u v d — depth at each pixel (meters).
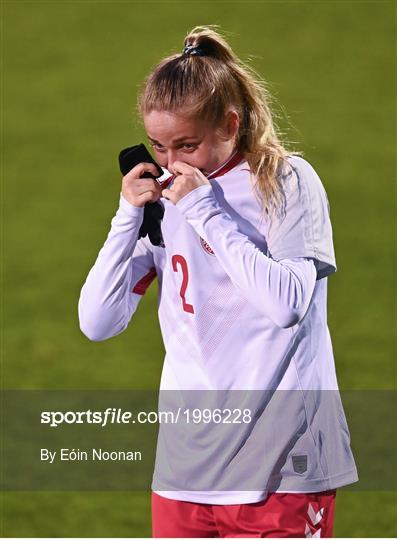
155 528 13.95
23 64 57.06
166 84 12.64
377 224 40.12
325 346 13.34
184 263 13.26
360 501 22.14
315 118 50.53
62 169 46.12
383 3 62.28
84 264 37.75
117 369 29.53
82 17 61.84
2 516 21.64
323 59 56.75
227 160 13.09
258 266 12.38
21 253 38.62
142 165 13.38
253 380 13.12
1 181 44.97
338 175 44.56
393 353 30.36
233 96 12.88
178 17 61.72
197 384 13.33
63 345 31.45
